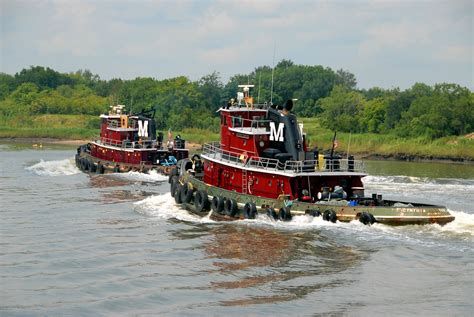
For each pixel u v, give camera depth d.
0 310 41.66
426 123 157.75
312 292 44.88
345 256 52.69
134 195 85.00
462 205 76.81
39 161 130.12
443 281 46.84
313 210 60.81
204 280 47.47
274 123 65.75
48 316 40.78
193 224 65.88
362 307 42.12
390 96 193.25
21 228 63.81
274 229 61.06
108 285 46.25
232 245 56.69
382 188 92.44
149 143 108.12
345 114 180.88
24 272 49.19
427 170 121.75
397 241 55.84
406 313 41.00
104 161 110.12
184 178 76.62
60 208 74.94
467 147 142.38
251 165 66.50
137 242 58.38
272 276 48.34
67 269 49.94
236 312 41.31
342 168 63.88
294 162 63.28
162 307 42.19
